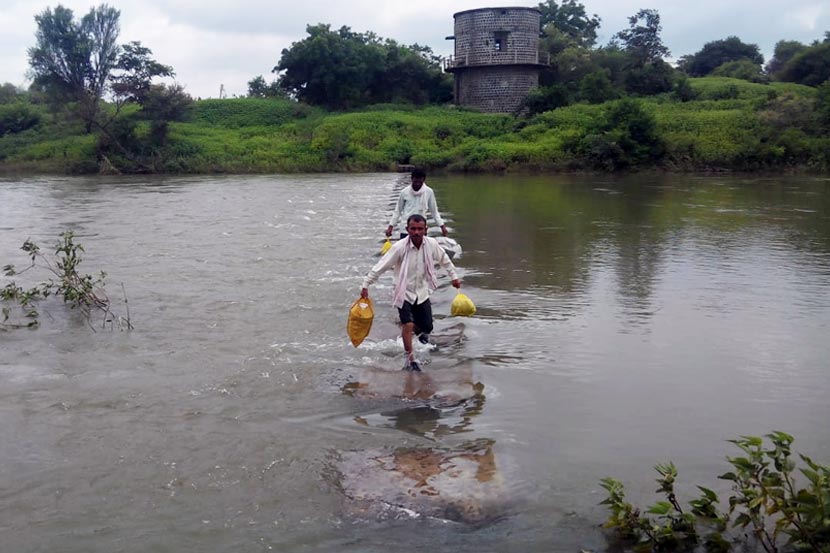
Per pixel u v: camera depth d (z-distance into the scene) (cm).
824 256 1127
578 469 420
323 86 5716
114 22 4462
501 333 706
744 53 7338
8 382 573
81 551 340
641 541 349
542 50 5572
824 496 328
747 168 3669
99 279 908
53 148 4591
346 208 1939
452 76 6025
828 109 3847
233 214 1792
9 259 1148
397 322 751
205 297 866
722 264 1066
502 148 3959
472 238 1344
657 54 5506
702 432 471
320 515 372
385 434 473
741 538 352
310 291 895
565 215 1747
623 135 3728
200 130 4872
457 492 393
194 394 546
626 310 793
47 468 424
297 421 495
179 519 369
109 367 611
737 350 645
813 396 532
